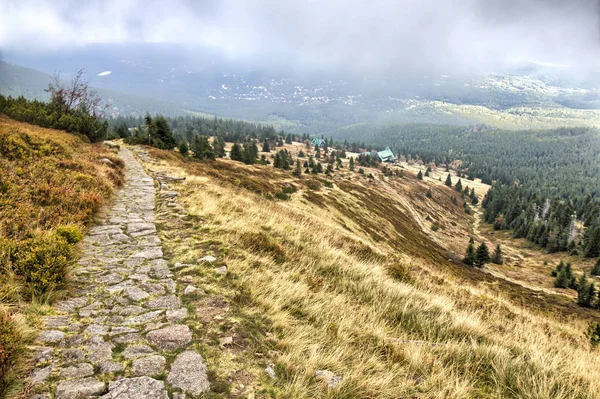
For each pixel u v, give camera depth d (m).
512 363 4.95
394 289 7.80
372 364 4.27
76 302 4.91
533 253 98.69
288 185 63.22
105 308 4.82
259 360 3.91
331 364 4.07
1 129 15.20
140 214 11.11
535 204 139.88
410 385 4.01
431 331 6.03
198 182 19.33
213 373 3.51
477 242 102.75
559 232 102.31
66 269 5.45
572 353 6.23
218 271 6.61
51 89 43.16
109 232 8.81
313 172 116.44
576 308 42.41
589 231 90.81
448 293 9.80
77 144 25.47
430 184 172.88
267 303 5.46
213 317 4.79
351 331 5.21
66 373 3.22
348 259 9.77
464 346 5.41
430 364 4.62
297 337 4.49
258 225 11.05
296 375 3.67
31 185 10.07
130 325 4.38
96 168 16.14
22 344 3.49
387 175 158.25
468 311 8.12
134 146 47.81
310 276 7.65
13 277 4.87
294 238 10.51
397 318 6.50
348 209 61.66
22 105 35.62
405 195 129.38
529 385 4.38
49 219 8.19
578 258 87.38
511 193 163.75
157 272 6.38
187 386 3.25
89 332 4.07
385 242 50.16
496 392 4.27
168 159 37.16
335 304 6.16
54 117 35.31
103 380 3.20
